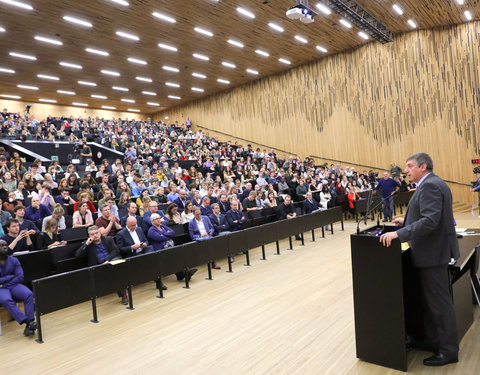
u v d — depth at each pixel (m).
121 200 7.30
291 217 7.38
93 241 4.95
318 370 2.71
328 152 16.38
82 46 12.80
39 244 5.06
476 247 3.34
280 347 3.14
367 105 15.22
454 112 13.48
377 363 2.73
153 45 13.20
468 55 13.20
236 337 3.41
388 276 2.66
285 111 17.77
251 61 15.88
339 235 8.46
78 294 3.90
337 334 3.31
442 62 13.62
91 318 4.20
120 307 4.52
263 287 4.90
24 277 4.46
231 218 7.01
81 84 17.56
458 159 13.45
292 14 9.24
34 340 3.66
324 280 5.00
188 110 22.41
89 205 7.07
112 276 4.23
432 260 2.60
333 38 13.99
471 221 9.62
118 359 3.13
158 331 3.69
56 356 3.27
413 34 14.07
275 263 6.20
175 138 18.02
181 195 8.06
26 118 16.22
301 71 17.06
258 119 18.84
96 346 3.43
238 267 6.11
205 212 7.20
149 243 5.59
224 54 14.70
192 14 10.95
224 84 19.25
